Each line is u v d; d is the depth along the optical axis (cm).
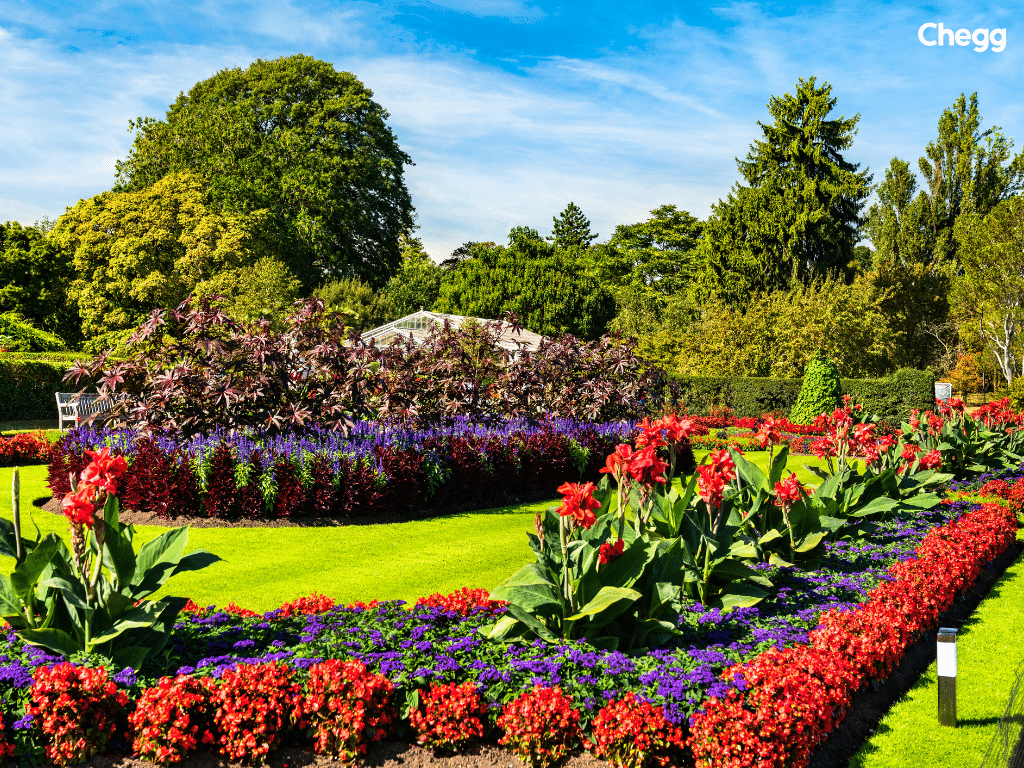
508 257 4356
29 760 353
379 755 375
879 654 473
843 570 645
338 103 4231
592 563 450
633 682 399
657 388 1520
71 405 1689
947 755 401
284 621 488
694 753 363
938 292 3766
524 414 1285
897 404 2314
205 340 953
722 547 560
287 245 3847
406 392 1152
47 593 417
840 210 3753
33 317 3459
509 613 510
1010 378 3166
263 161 4038
